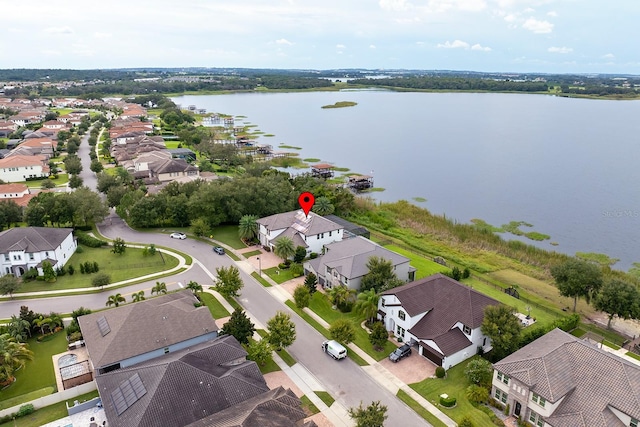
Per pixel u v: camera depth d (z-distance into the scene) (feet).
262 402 126.21
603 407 128.88
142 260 266.16
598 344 189.57
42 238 250.57
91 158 537.24
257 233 301.43
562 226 368.48
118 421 127.44
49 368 166.91
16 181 453.17
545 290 250.16
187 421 126.82
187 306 187.93
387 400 152.35
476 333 176.45
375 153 652.89
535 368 140.97
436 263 277.23
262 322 201.16
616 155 630.33
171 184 351.25
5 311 208.03
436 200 435.12
